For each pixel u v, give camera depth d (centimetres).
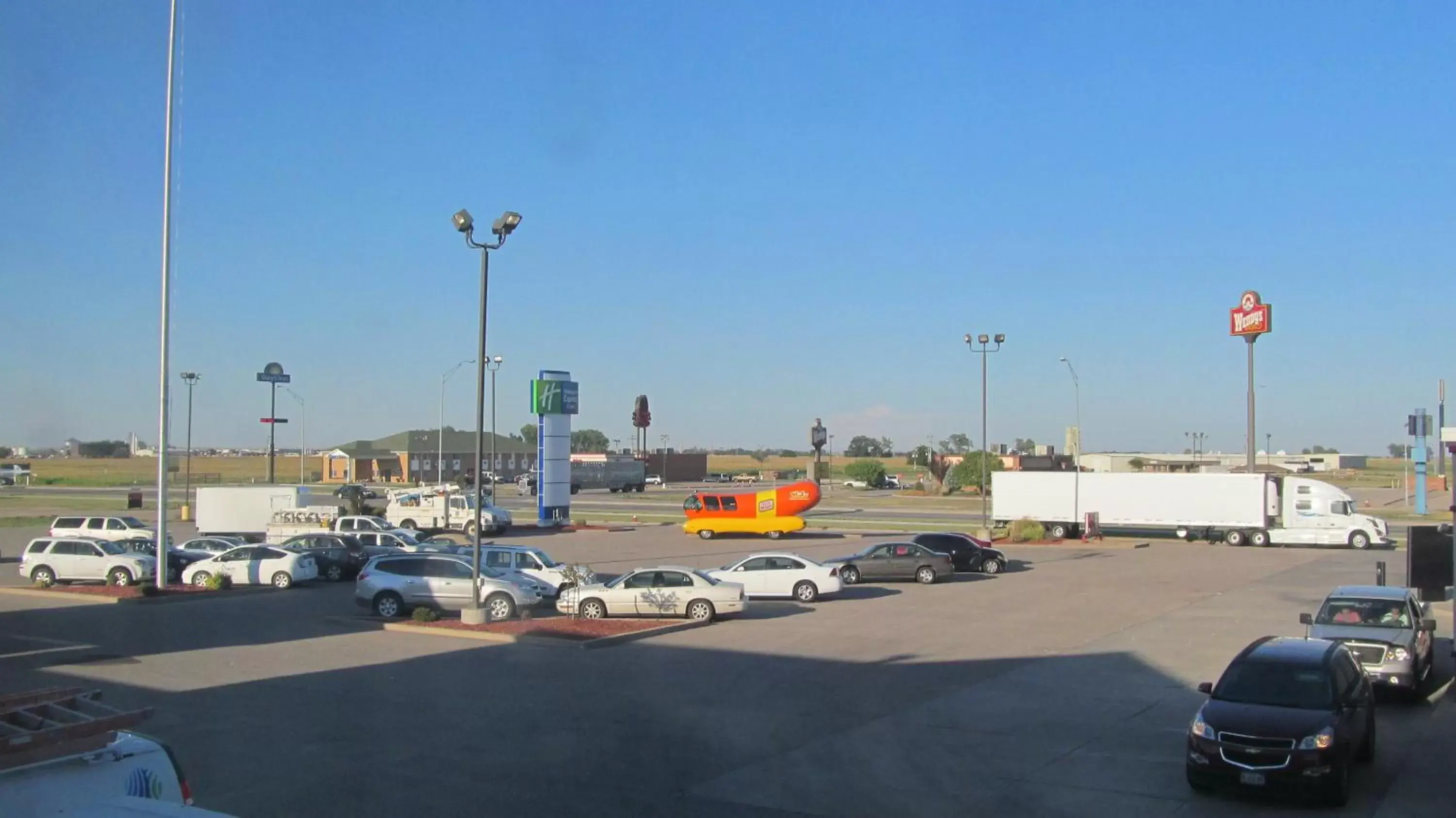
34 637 2609
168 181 3406
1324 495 5416
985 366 6062
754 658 2292
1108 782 1354
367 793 1270
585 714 1741
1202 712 1338
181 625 2820
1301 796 1257
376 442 14725
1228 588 3619
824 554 5003
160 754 704
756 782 1338
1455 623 1953
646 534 6172
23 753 623
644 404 12231
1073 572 4225
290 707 1789
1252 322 6188
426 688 1961
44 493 11025
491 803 1232
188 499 7462
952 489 11575
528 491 11344
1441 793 1326
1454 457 1977
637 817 1188
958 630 2688
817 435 9419
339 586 3794
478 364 2784
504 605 2880
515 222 2702
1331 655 1417
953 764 1439
